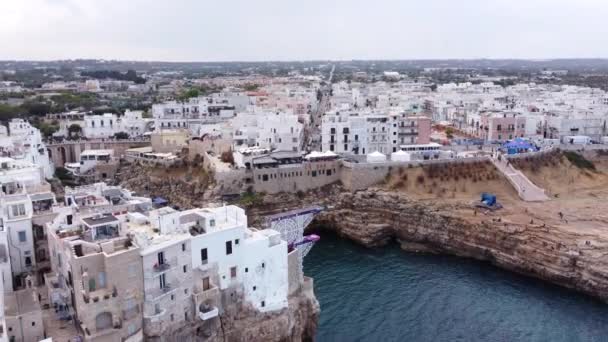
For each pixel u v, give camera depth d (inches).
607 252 4584.2
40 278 3211.1
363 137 7219.5
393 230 5851.4
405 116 7790.4
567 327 3909.9
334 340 3690.9
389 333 3796.8
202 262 2977.4
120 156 7800.2
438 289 4552.2
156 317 2748.5
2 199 3240.7
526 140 7726.4
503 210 5693.9
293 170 6254.9
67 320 2797.7
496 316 4067.4
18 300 2746.1
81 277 2593.5
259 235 3307.1
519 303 4288.9
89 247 2709.2
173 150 7524.6
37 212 3358.8
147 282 2721.5
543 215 5570.9
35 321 2561.5
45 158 6555.1
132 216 3171.8
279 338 3307.1
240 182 6146.7
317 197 6235.2
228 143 7017.7
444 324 3932.1
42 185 3961.6
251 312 3206.2
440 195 6067.9
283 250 3302.2
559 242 4815.5
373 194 6058.1
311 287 3663.9
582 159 7549.2
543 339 3745.1
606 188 6894.7
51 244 3046.3
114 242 2751.0
